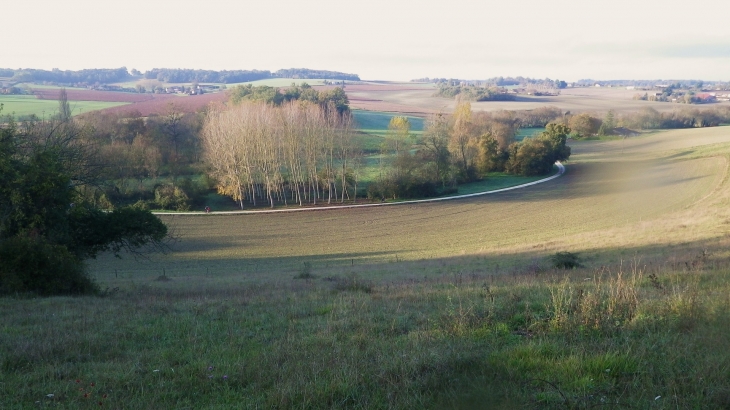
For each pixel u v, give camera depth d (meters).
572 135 124.12
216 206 71.19
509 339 7.58
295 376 6.32
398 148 80.12
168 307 12.88
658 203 57.75
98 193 48.84
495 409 5.15
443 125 88.44
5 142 20.81
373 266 34.94
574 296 9.77
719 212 41.56
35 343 8.52
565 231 49.53
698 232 31.88
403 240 52.47
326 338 8.25
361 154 80.00
